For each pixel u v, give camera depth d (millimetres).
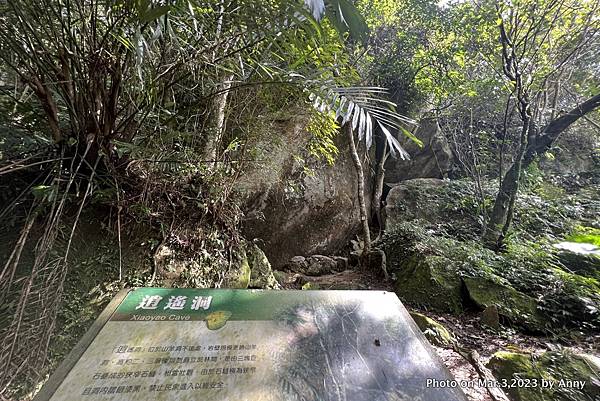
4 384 899
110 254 1480
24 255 1232
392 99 5426
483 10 3695
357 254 4477
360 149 5082
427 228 4320
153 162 1608
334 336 832
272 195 3457
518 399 1492
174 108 1778
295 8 1037
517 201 4254
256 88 2287
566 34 3572
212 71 2029
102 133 1422
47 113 1334
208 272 1902
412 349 810
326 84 1553
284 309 927
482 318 2566
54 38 1193
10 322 1035
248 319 862
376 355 775
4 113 1359
